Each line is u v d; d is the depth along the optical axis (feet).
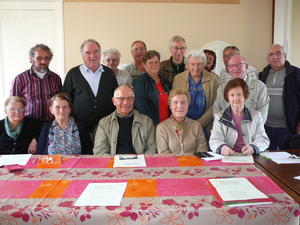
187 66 8.75
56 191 4.32
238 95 6.52
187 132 6.97
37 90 8.86
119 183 4.58
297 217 3.80
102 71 8.75
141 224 3.71
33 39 13.03
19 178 4.87
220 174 4.95
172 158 5.94
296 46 13.91
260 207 3.76
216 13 12.93
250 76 8.79
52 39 12.96
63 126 7.26
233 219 3.74
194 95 8.55
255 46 13.23
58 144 7.12
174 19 12.84
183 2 12.76
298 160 5.69
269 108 9.53
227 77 9.13
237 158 5.84
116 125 7.17
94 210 3.73
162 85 8.87
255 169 5.19
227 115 6.75
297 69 9.13
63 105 7.05
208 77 8.71
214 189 4.23
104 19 12.69
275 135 9.44
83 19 12.66
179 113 6.81
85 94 8.45
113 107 8.77
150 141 7.34
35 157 6.07
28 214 3.71
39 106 8.88
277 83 9.36
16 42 13.05
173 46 9.91
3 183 4.65
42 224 3.72
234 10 12.96
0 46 13.07
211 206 3.78
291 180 4.63
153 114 8.57
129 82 10.28
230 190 4.18
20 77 8.83
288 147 7.68
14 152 7.93
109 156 6.17
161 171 5.15
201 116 8.50
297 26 13.85
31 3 12.73
